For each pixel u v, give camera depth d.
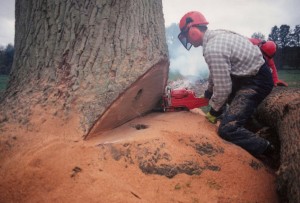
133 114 3.19
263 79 2.85
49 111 2.62
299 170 1.88
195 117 3.21
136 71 2.83
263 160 2.78
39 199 2.02
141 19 3.12
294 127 2.31
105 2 2.96
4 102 2.88
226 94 2.82
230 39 2.80
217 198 2.04
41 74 2.90
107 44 2.89
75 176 2.11
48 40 2.96
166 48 3.39
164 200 1.97
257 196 2.17
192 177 2.16
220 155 2.41
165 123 2.92
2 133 2.52
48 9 3.00
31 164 2.21
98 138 2.60
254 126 3.65
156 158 2.23
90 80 2.75
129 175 2.12
